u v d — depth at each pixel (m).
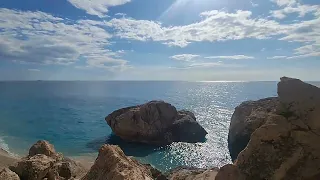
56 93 136.88
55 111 67.62
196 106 79.19
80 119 55.22
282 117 12.72
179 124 37.81
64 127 46.59
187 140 37.00
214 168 17.98
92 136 40.00
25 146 33.81
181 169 21.95
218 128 45.44
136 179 7.55
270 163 12.04
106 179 8.20
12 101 92.12
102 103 88.19
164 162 28.48
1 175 10.39
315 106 12.41
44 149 16.75
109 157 8.99
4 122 50.69
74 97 112.06
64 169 14.23
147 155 31.06
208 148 33.47
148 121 36.97
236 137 22.95
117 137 39.16
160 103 38.66
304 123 12.38
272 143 12.37
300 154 11.88
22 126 47.03
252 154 12.52
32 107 75.56
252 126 21.20
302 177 11.55
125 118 36.69
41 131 43.09
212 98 108.06
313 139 12.00
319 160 11.68
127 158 9.72
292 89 13.09
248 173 12.30
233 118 25.06
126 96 119.69
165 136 36.53
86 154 30.83
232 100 98.38
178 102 91.62
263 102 23.33
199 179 16.31
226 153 31.36
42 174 11.90
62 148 33.34
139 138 36.56
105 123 50.56
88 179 9.07
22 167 11.96
